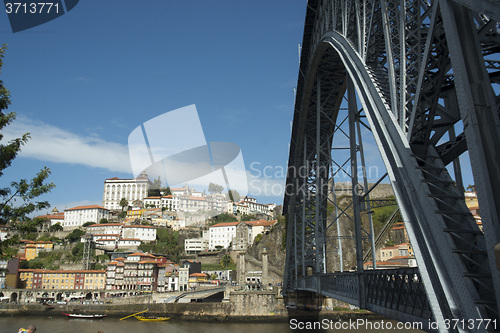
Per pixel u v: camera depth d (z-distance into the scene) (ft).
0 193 39.37
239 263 290.76
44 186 40.60
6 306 278.26
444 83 39.78
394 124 39.01
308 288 116.78
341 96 114.11
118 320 237.66
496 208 23.71
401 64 38.14
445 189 34.65
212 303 231.91
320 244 130.93
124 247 433.89
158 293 263.49
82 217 516.32
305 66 110.11
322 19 88.53
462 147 36.01
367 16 56.49
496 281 23.52
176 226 476.13
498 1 21.56
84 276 340.80
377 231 250.78
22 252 421.59
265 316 220.64
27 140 41.47
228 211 502.79
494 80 36.17
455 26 26.58
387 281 51.55
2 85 40.91
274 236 337.31
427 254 34.19
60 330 199.00
